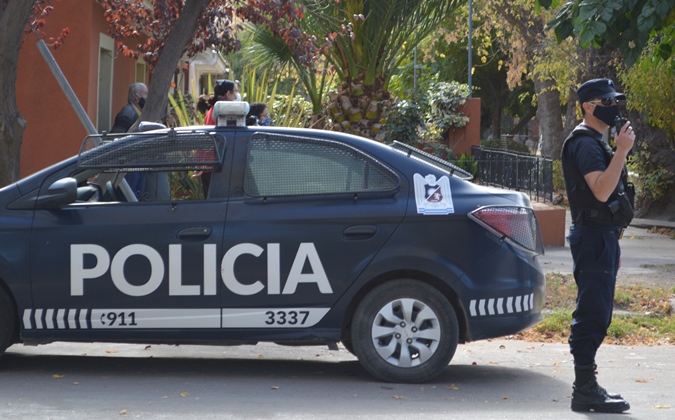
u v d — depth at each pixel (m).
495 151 20.73
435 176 7.56
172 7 13.48
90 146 7.71
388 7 18.28
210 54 23.53
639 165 24.39
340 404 6.66
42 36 15.04
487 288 7.36
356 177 7.53
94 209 7.50
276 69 18.22
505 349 9.38
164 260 7.36
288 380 7.56
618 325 10.38
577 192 6.35
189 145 7.57
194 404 6.60
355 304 7.52
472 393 7.16
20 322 7.45
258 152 7.59
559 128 36.00
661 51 14.09
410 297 7.36
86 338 7.43
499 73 56.66
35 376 7.58
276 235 7.36
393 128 20.50
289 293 7.35
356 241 7.36
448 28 35.06
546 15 29.17
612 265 6.36
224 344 7.54
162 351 8.95
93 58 15.68
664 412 6.55
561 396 7.11
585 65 26.98
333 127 19.52
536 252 7.62
